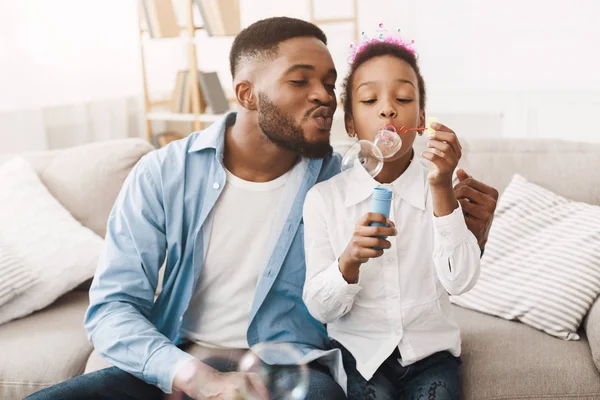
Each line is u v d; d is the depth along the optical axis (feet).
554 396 4.44
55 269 5.85
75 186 6.42
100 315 4.26
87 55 10.82
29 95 9.86
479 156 6.15
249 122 4.39
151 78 12.28
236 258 4.48
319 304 4.05
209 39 12.41
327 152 4.38
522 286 5.23
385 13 10.90
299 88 4.19
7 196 6.15
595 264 5.13
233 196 4.52
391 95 4.20
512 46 10.07
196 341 4.51
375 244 3.70
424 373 4.16
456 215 3.92
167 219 4.47
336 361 4.24
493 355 4.69
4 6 9.47
